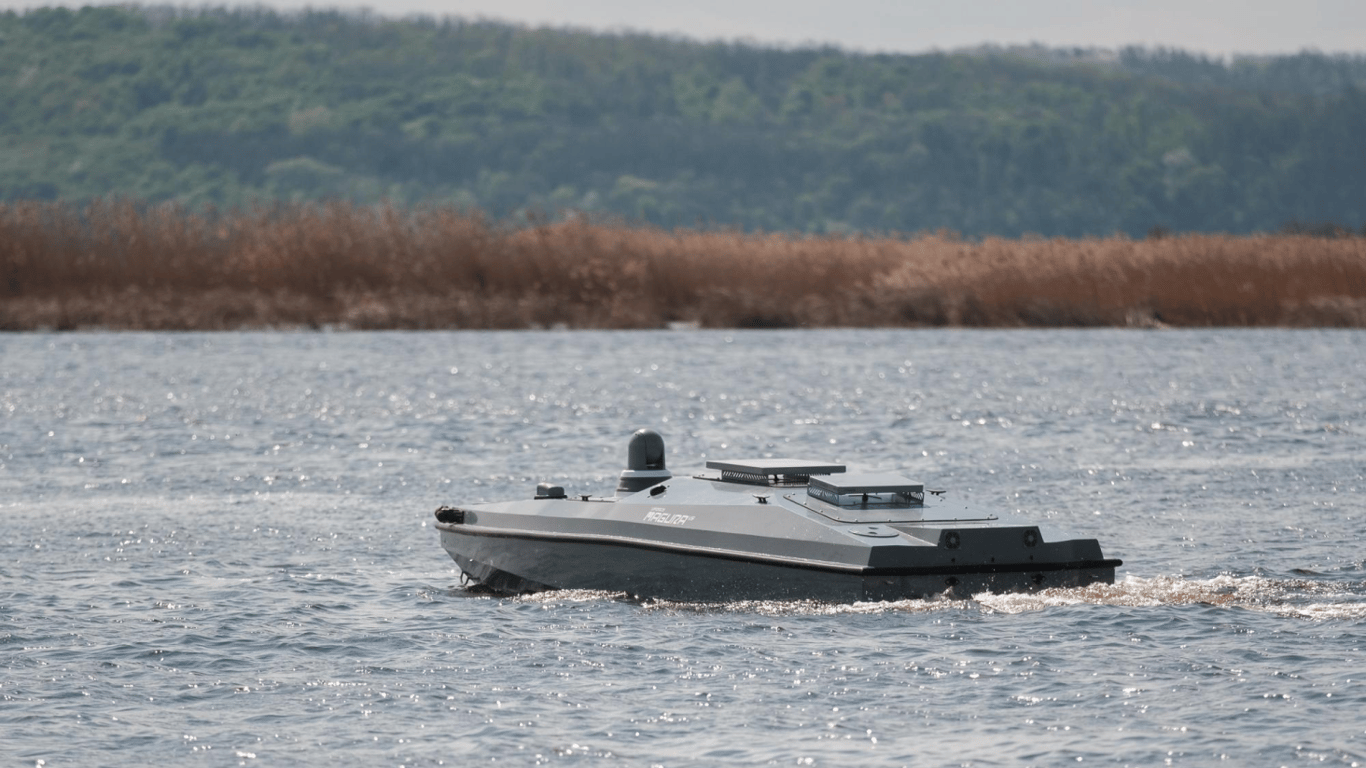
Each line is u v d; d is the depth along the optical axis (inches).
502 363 5890.8
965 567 1887.3
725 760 1417.3
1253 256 7815.0
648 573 2027.6
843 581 1859.0
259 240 7421.3
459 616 1967.3
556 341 6815.9
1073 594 1947.6
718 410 4485.7
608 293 7534.5
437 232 7613.2
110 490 3102.9
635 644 1796.3
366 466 3415.4
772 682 1637.6
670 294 7608.3
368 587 2171.5
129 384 5196.9
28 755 1440.7
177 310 7145.7
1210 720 1499.8
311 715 1555.1
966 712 1534.2
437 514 2295.8
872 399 4766.2
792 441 3814.0
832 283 7844.5
